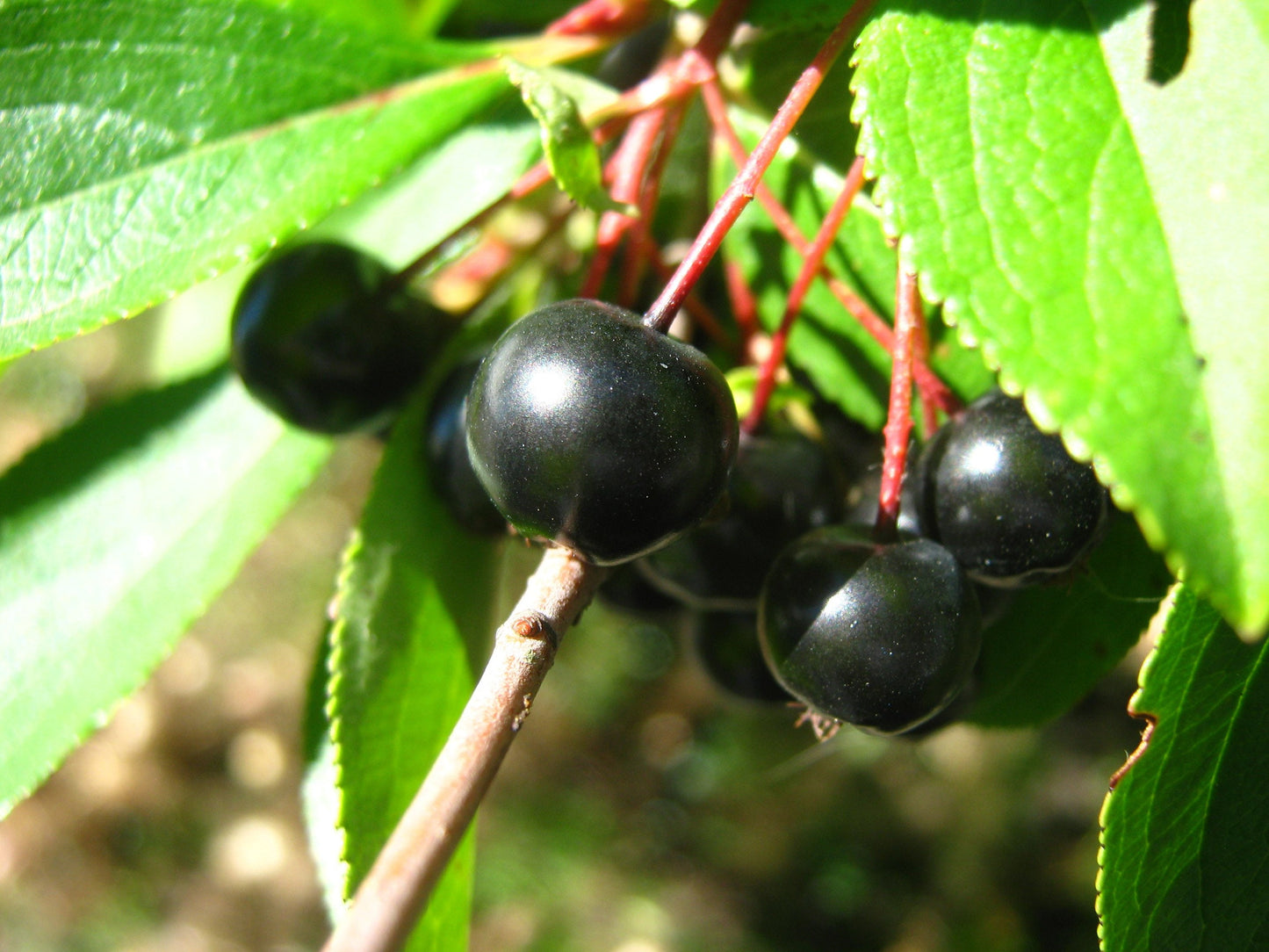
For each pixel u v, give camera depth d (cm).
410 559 7
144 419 9
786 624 6
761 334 8
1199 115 5
